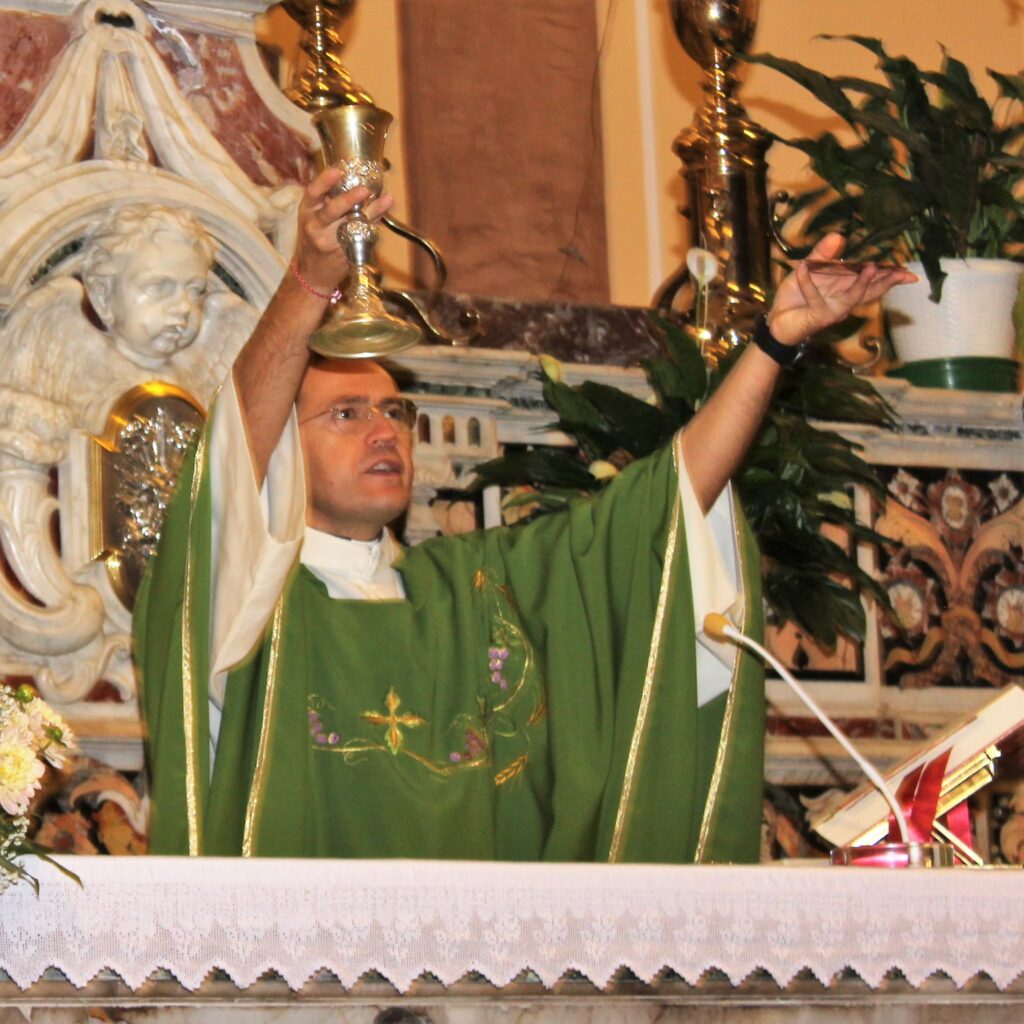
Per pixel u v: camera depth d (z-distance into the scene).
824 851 16.84
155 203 15.71
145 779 14.87
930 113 18.42
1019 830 17.25
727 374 14.80
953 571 18.00
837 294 13.85
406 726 14.09
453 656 14.41
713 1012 11.65
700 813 14.12
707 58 18.45
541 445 17.22
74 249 15.57
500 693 14.48
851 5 22.92
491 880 11.06
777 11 22.64
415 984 11.16
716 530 14.48
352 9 17.69
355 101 17.23
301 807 13.51
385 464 14.61
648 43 21.86
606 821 13.98
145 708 13.63
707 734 14.30
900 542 17.86
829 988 11.82
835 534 17.62
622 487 14.50
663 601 14.15
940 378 18.53
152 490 15.35
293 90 17.30
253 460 13.52
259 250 15.99
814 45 22.69
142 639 13.75
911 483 18.06
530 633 14.61
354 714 13.99
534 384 17.22
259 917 10.69
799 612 16.58
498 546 15.02
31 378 15.20
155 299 15.48
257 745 13.52
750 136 18.17
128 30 15.99
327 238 12.73
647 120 21.70
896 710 17.52
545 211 20.95
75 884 10.48
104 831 14.62
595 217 21.16
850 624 16.61
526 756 14.36
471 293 20.23
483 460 16.92
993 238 18.69
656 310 17.58
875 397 17.20
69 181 15.48
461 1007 11.23
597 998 11.45
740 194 17.98
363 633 14.27
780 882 11.55
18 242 15.20
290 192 16.31
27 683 14.78
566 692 14.30
